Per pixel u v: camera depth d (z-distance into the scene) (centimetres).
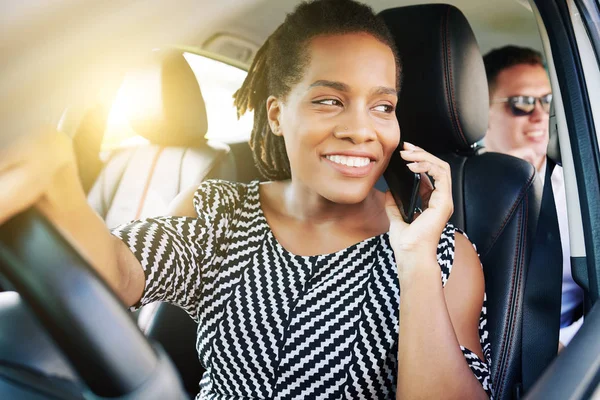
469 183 148
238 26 176
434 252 95
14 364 58
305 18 99
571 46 112
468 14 231
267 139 121
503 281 137
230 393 106
